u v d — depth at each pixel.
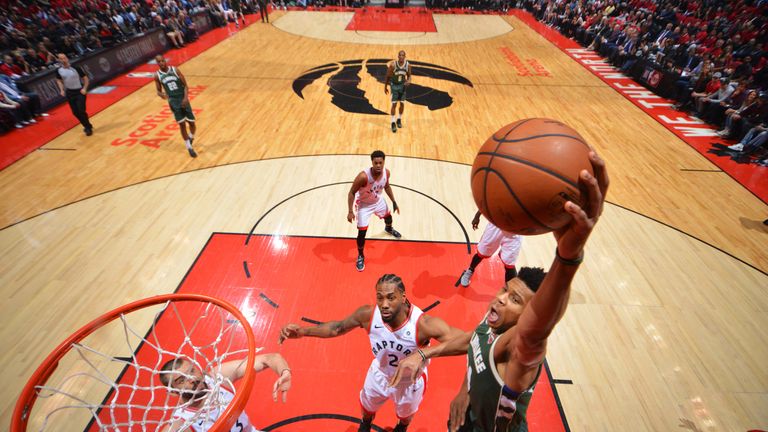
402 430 3.21
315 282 4.83
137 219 5.82
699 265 5.30
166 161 7.26
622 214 6.21
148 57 12.70
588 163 1.14
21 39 10.42
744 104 8.33
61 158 7.28
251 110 9.38
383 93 10.54
